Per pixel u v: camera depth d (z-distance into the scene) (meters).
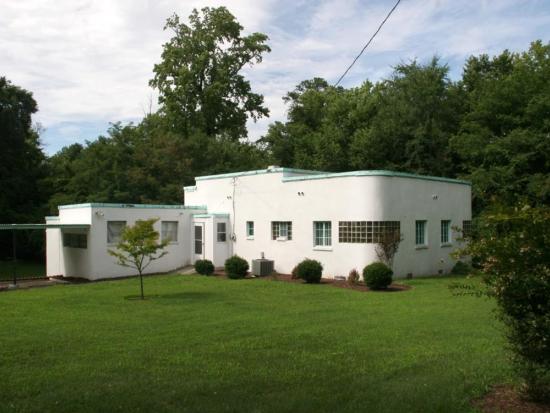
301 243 22.83
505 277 5.92
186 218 26.64
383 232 20.47
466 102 35.25
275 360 8.26
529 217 5.98
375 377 7.22
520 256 5.84
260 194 24.77
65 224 22.61
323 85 54.41
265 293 17.33
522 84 29.50
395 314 12.84
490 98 30.39
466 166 31.27
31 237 35.97
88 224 23.06
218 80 43.88
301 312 13.30
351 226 20.94
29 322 12.09
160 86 44.53
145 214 24.97
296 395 6.46
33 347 9.30
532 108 27.66
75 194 35.62
